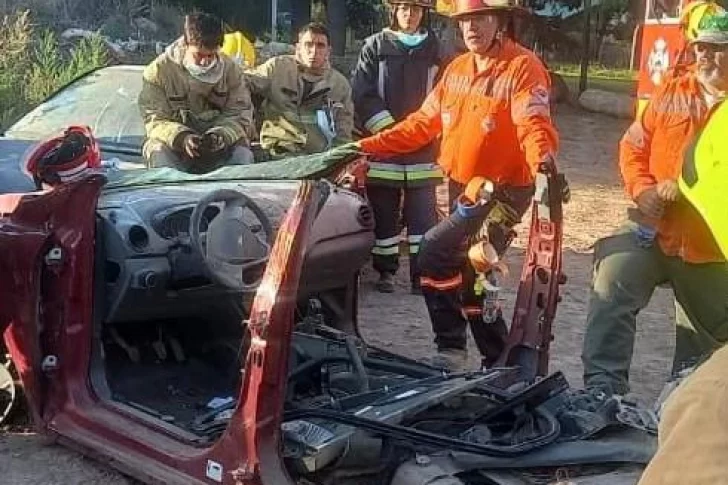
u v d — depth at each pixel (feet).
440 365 18.66
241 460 14.19
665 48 44.45
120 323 17.87
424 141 20.30
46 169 16.76
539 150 18.08
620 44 106.83
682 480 6.32
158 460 15.47
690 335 18.33
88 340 16.98
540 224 17.40
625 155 18.13
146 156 23.58
